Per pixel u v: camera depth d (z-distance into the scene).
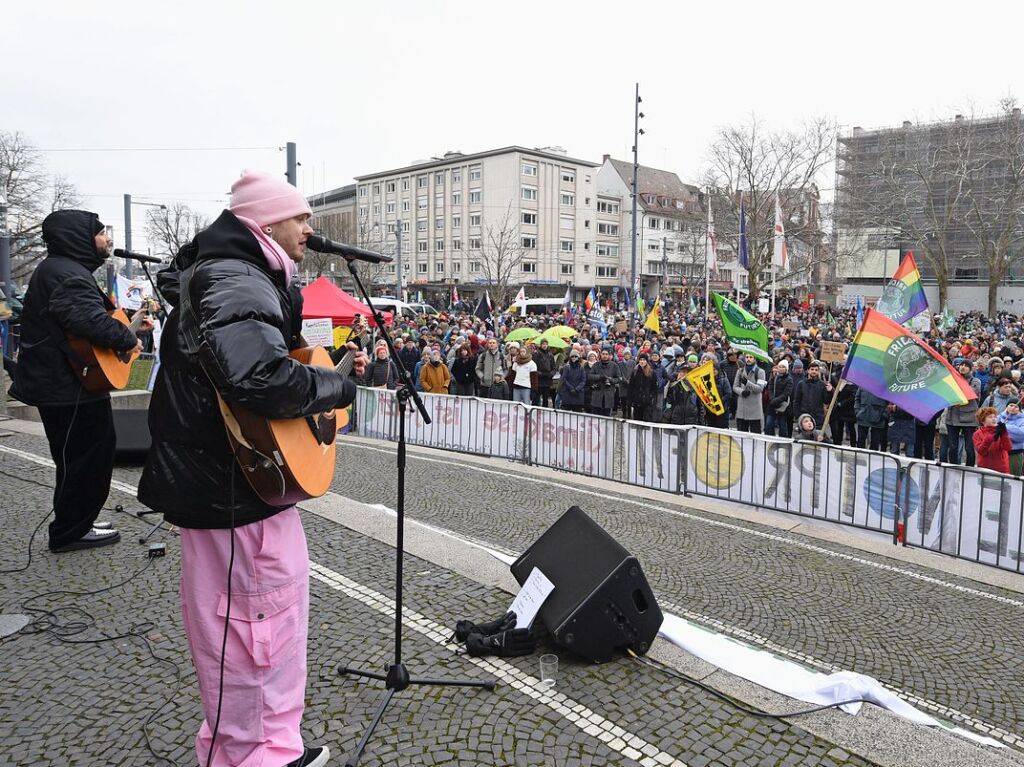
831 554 6.68
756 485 8.35
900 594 5.76
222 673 2.39
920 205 51.47
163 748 2.99
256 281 2.24
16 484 6.69
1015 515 6.67
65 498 4.93
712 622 5.06
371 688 3.46
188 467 2.32
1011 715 4.06
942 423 11.25
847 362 8.93
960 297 60.91
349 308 13.41
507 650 3.80
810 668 4.46
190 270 2.32
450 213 74.31
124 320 5.11
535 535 6.76
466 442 11.30
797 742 3.14
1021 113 45.31
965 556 6.99
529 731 3.16
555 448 10.16
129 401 12.23
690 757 3.02
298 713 2.58
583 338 21.27
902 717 3.37
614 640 3.76
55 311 4.43
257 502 2.35
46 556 4.98
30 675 3.53
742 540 6.98
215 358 2.09
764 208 47.44
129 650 3.77
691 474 8.83
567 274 74.62
